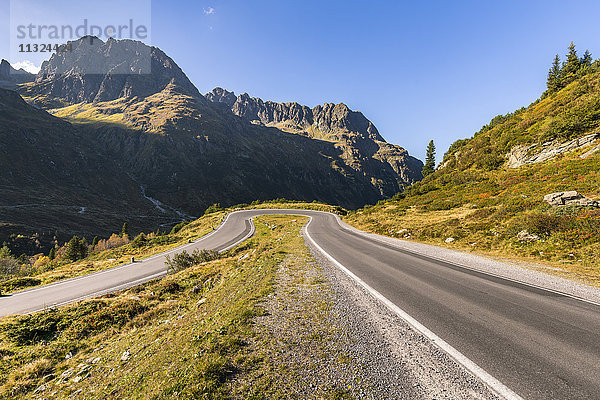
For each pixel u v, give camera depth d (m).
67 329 13.13
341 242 20.62
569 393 3.62
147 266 28.39
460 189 38.41
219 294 11.38
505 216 19.80
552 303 7.07
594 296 7.57
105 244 89.19
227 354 4.93
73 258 49.69
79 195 198.75
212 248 34.78
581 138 31.33
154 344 8.10
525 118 48.50
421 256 14.53
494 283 9.13
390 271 11.05
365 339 5.29
